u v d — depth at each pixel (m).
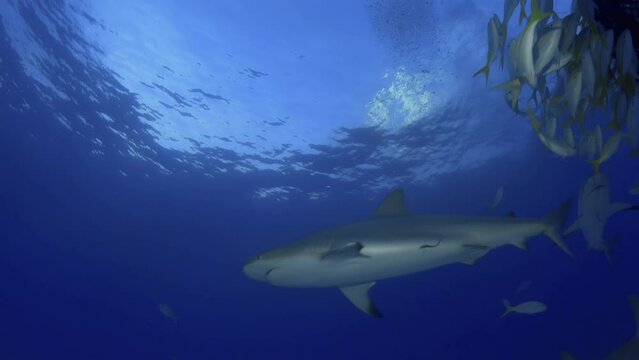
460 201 30.17
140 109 23.42
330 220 32.16
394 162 26.97
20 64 21.58
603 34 5.07
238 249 35.44
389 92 21.84
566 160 26.59
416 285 41.56
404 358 44.78
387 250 3.64
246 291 41.31
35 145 26.31
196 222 32.38
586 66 4.61
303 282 3.78
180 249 35.34
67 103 23.55
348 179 28.44
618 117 4.94
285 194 29.80
